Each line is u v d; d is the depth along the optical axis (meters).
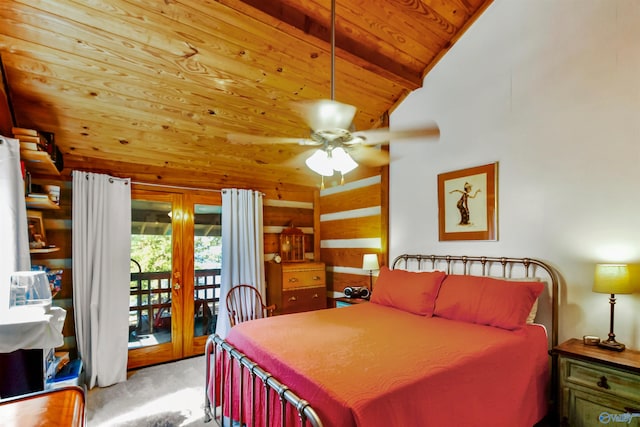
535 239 2.60
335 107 1.87
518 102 2.73
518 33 2.75
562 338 2.42
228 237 4.03
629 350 2.04
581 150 2.38
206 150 3.61
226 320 3.91
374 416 1.26
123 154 3.34
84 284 3.09
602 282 2.04
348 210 4.41
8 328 1.40
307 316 2.68
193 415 2.51
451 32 3.16
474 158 3.02
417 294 2.79
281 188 4.65
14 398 1.00
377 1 2.67
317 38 2.61
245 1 2.22
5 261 1.88
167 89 2.78
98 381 3.05
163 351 3.64
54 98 2.58
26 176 2.43
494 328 2.29
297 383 1.54
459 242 3.11
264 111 3.29
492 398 1.75
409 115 3.61
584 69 2.38
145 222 3.60
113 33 2.29
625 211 2.17
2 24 2.07
